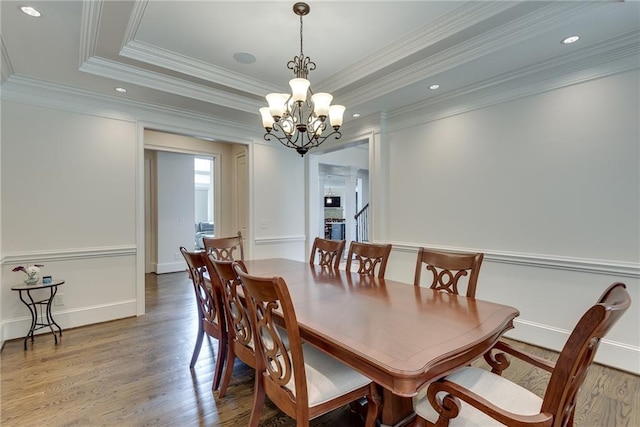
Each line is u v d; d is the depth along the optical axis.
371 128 4.21
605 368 2.36
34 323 2.90
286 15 2.32
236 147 5.67
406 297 1.87
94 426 1.75
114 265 3.53
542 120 2.73
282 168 5.17
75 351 2.70
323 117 2.28
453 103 3.37
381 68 3.01
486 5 2.17
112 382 2.21
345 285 2.17
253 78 3.42
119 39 2.49
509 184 2.95
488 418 1.16
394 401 1.58
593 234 2.47
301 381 1.25
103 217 3.46
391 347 1.17
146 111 3.75
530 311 2.81
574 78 2.55
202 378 2.28
